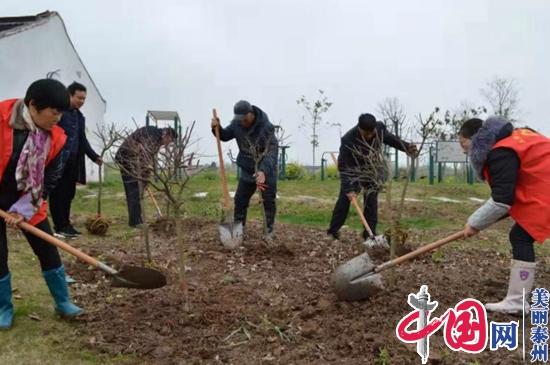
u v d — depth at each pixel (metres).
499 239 9.37
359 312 5.11
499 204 4.89
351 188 7.57
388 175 6.35
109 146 9.19
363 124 7.09
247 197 8.02
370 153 6.59
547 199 4.95
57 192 8.00
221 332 4.70
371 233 7.23
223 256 7.09
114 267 6.43
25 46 15.99
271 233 7.96
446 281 6.14
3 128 4.41
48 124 4.49
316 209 12.59
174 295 5.48
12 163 4.46
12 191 4.56
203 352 4.33
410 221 11.38
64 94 4.46
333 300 5.40
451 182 21.03
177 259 6.95
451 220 11.72
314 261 7.05
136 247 7.62
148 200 11.87
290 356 4.30
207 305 5.20
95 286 5.87
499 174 4.91
